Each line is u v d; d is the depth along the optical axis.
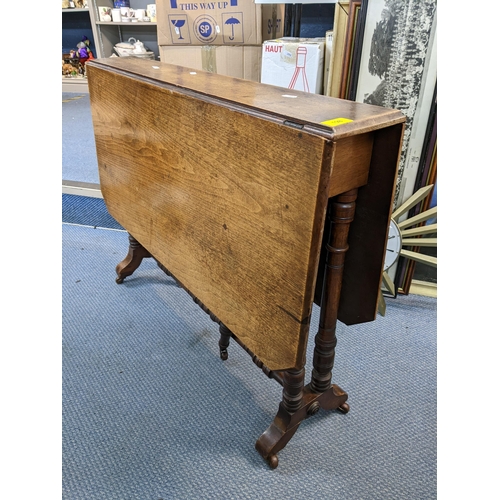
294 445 1.18
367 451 1.17
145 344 1.54
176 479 1.09
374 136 0.89
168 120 1.09
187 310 1.73
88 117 3.66
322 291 1.10
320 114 0.82
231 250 1.04
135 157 1.32
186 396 1.33
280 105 0.88
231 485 1.08
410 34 1.44
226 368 1.45
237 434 1.21
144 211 1.38
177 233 1.23
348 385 1.38
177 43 1.93
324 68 1.71
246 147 0.88
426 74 1.49
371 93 1.57
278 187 0.84
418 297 1.84
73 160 2.78
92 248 2.18
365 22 1.48
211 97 0.95
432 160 1.61
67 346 1.53
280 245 0.89
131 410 1.28
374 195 0.94
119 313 1.70
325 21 2.15
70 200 2.39
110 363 1.46
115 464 1.12
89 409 1.28
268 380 1.40
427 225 1.74
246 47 1.85
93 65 1.41
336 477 1.10
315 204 0.78
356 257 1.04
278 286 0.93
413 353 1.52
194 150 1.04
